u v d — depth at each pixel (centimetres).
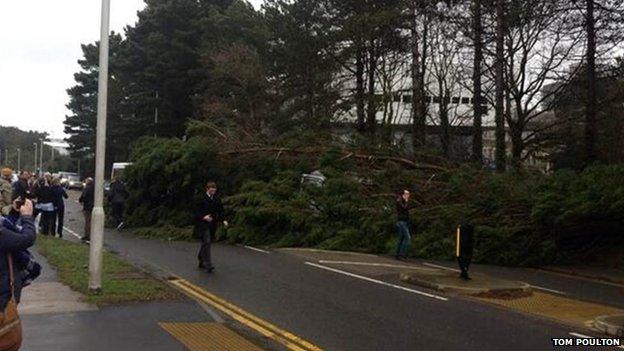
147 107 5431
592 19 2405
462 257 1377
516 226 1861
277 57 3991
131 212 2553
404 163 2302
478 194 1995
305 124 3712
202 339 809
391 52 3547
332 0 3684
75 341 765
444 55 3212
